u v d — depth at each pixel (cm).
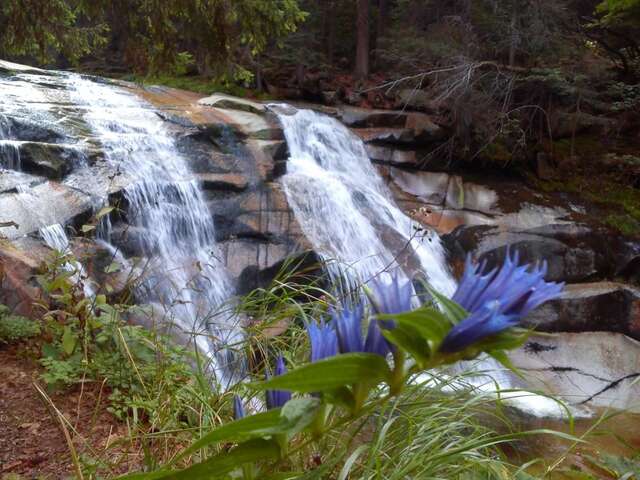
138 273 627
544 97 1323
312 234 846
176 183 772
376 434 201
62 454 309
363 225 938
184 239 750
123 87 1105
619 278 1054
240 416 105
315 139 1102
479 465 224
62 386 377
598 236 1073
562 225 1069
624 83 1361
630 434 634
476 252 1008
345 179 1050
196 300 663
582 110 1398
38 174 693
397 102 1300
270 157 947
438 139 1196
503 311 70
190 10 564
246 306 393
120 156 782
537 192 1184
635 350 895
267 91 1375
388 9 1688
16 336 434
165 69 610
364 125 1228
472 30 1262
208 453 241
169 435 267
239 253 777
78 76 1109
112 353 398
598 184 1240
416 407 242
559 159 1277
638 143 1362
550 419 639
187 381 352
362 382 78
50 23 657
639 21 1354
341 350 81
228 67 628
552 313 906
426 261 945
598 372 850
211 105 1067
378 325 78
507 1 1228
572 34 1328
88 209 658
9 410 349
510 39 1212
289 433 79
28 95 912
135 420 277
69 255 441
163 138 872
